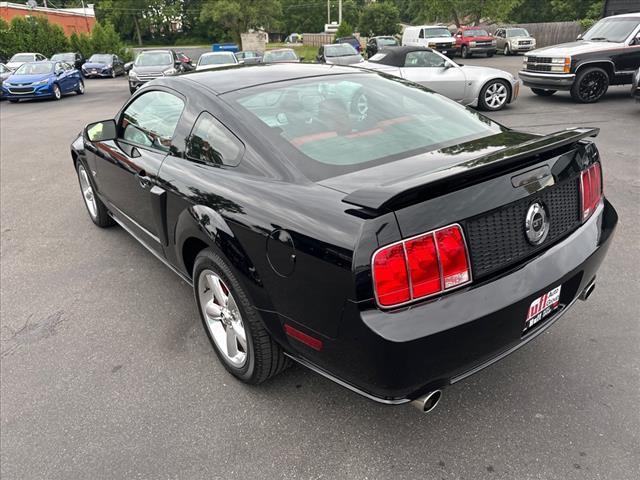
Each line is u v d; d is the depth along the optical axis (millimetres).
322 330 1989
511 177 1987
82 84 20641
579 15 54906
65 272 4137
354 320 1829
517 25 38250
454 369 1937
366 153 2361
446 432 2316
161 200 2920
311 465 2189
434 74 10195
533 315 2115
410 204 1786
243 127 2510
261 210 2172
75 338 3219
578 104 10930
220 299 2639
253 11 55469
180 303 3580
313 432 2365
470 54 28312
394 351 1782
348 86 2934
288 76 3000
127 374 2846
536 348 2846
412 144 2459
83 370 2900
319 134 2473
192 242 2795
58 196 6270
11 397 2709
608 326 3004
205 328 2879
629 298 3289
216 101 2711
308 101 2717
